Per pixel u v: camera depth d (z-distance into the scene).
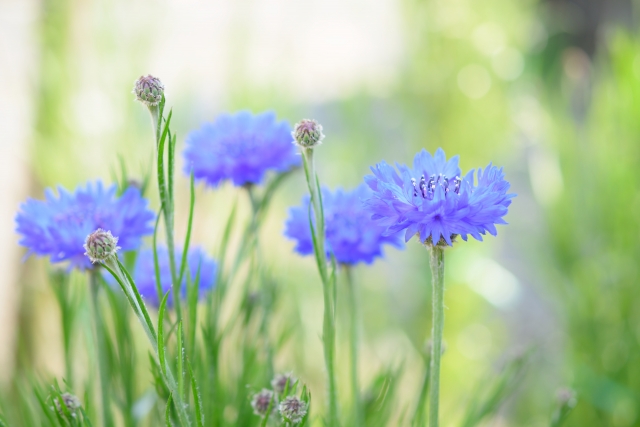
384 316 0.99
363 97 0.99
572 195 0.89
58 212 0.53
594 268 0.85
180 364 0.46
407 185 0.49
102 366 0.52
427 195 0.50
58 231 0.51
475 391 0.60
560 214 0.90
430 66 0.99
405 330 0.99
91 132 0.76
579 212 0.89
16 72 0.86
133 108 0.75
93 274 0.52
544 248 1.00
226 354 0.59
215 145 0.56
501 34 1.00
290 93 0.91
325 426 0.51
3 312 0.81
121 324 0.54
